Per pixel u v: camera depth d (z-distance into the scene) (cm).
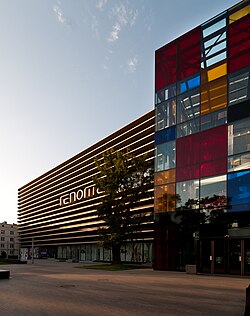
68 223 7531
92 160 6994
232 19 2983
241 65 2828
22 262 5469
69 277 2469
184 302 1328
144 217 3891
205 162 2939
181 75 3325
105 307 1225
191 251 2920
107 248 3850
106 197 3797
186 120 3181
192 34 3303
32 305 1276
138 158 3919
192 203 2980
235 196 2659
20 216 11338
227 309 1182
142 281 2139
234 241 2633
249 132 2653
